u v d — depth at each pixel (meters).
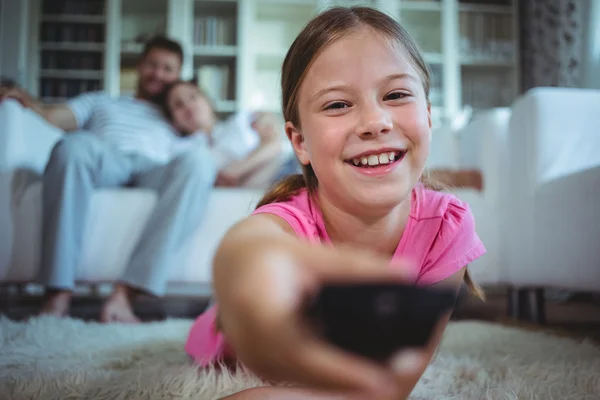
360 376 0.22
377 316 0.22
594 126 1.27
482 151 1.51
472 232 0.68
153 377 0.67
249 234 0.28
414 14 3.53
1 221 1.41
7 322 1.07
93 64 3.48
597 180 1.06
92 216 1.44
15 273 1.41
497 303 1.84
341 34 0.55
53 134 1.72
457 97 3.46
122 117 2.02
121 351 0.86
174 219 1.37
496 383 0.67
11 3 3.32
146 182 1.53
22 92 1.68
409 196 0.63
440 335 0.47
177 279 1.45
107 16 3.42
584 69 2.64
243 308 0.22
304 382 0.23
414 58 0.58
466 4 3.54
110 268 1.44
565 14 2.73
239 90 3.38
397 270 0.23
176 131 2.16
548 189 1.22
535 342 0.97
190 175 1.41
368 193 0.54
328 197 0.58
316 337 0.22
